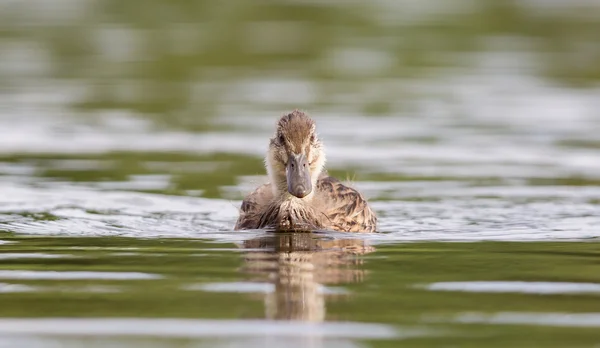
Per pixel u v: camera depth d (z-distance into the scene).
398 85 27.36
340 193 14.67
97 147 20.72
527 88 27.02
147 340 8.38
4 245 12.66
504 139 21.48
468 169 18.83
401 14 36.56
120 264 11.41
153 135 21.89
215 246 12.66
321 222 14.13
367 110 24.42
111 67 29.50
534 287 10.26
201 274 10.84
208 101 25.38
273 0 38.53
